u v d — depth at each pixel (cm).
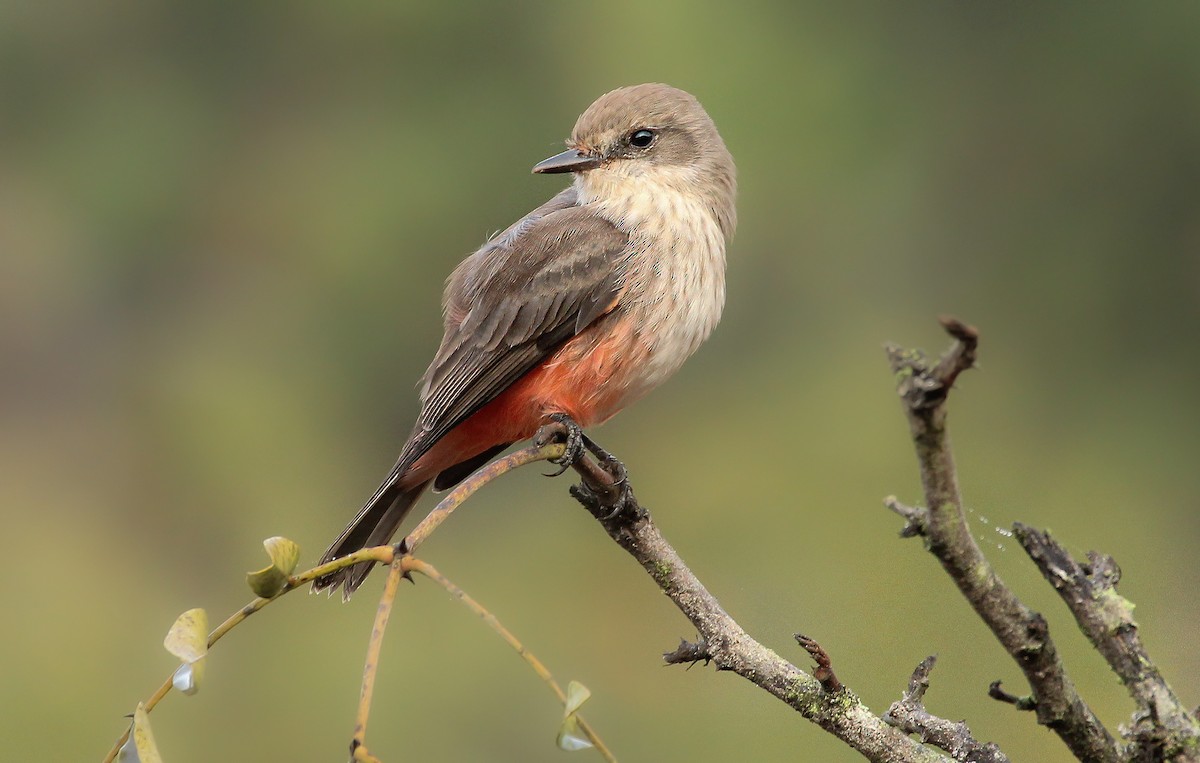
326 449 1473
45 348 1550
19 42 1648
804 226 1509
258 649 1134
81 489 1445
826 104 1529
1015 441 1490
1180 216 1569
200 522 1409
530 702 1091
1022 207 1578
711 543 1290
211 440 1450
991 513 1398
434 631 1157
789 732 1023
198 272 1584
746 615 1192
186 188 1602
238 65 1619
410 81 1584
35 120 1636
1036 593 1021
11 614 1253
